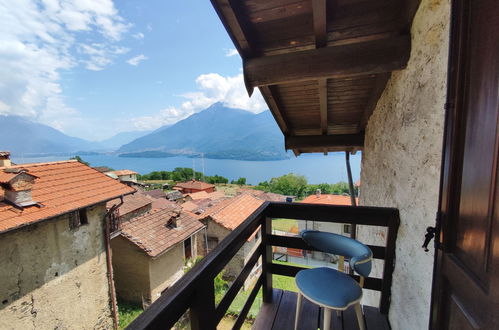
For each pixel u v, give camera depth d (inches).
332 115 114.7
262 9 54.2
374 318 68.1
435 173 44.3
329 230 462.0
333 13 55.4
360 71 57.7
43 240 167.5
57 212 168.4
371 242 105.1
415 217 53.5
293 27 58.8
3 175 160.4
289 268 74.4
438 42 43.1
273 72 60.8
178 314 30.4
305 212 71.6
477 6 28.1
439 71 42.8
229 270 342.3
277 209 73.3
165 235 296.4
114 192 215.0
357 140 127.9
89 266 201.3
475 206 27.6
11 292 150.7
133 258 268.7
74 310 189.0
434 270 38.6
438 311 37.0
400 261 61.8
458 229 32.1
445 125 35.4
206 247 381.4
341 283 53.7
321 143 132.6
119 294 279.3
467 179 29.9
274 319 67.2
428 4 46.4
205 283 36.9
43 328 167.6
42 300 167.2
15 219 148.6
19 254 154.2
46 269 169.6
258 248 70.0
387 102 80.6
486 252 24.7
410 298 54.6
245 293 301.1
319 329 63.7
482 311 24.9
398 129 67.9
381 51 55.8
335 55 57.4
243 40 59.2
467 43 30.6
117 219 241.1
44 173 200.2
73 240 187.6
